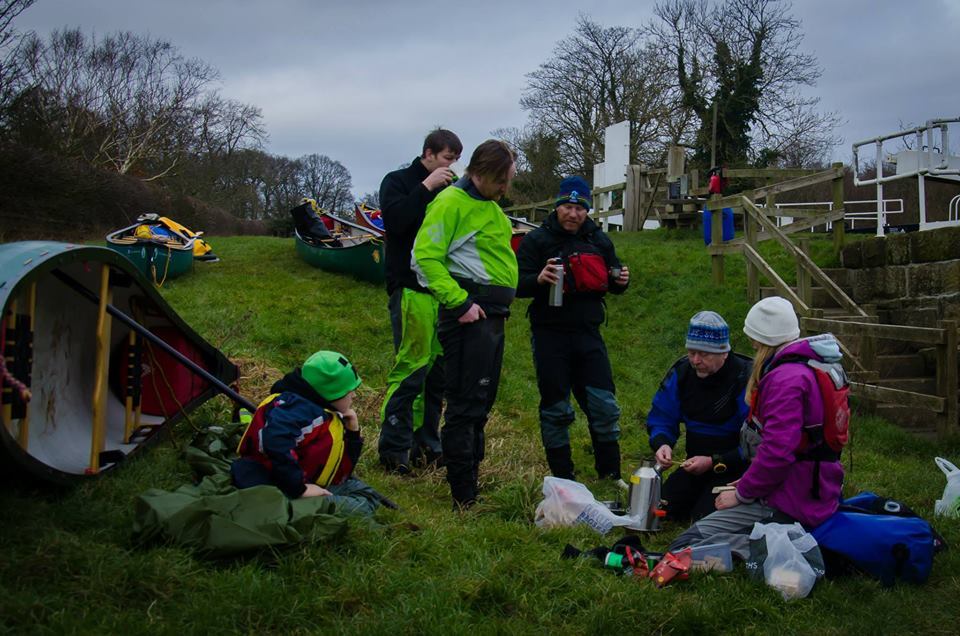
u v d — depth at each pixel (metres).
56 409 4.91
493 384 5.04
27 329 4.10
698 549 3.98
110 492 4.29
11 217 20.19
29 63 26.17
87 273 4.90
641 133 33.66
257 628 3.17
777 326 4.16
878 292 10.58
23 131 25.75
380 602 3.43
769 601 3.65
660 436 4.95
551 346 5.64
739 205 11.70
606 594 3.63
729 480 4.77
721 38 32.75
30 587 3.15
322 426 4.30
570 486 4.77
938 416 7.61
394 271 5.79
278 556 3.62
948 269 9.45
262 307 11.16
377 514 4.37
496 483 5.67
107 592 3.22
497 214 5.05
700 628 3.43
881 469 6.64
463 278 4.95
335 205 54.97
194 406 5.55
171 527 3.64
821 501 4.04
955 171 11.20
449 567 3.81
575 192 5.66
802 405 3.99
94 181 23.09
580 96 34.66
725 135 32.25
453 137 5.86
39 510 3.82
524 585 3.70
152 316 5.49
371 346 10.05
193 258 13.95
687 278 12.84
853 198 22.62
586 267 5.56
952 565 4.08
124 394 5.51
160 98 36.72
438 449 6.03
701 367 4.77
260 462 4.21
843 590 3.81
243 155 47.34
